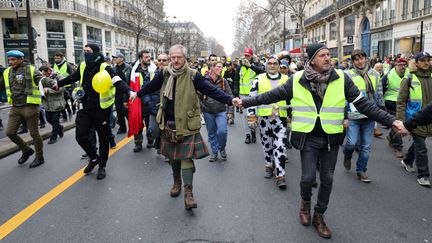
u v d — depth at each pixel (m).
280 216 4.23
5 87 6.43
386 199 4.78
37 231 3.90
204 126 11.12
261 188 5.23
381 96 6.59
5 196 4.98
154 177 5.77
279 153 5.26
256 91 5.81
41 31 36.97
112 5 50.53
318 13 47.38
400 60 7.91
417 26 26.16
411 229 3.90
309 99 3.70
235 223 4.05
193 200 4.36
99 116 5.65
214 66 6.71
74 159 7.00
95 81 5.42
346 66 11.45
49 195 4.98
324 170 3.79
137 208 4.50
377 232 3.83
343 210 4.42
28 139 8.50
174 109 4.37
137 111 7.13
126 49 56.66
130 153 7.43
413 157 6.00
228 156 7.18
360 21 35.88
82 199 4.82
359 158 5.57
